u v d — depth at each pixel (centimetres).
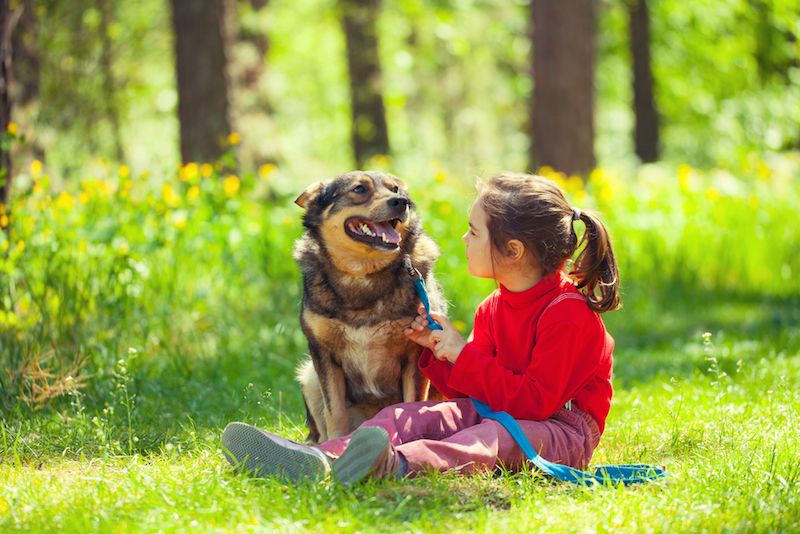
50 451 489
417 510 369
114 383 616
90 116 1447
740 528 347
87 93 1452
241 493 385
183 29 1305
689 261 1210
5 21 737
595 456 479
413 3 2236
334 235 495
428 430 429
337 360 512
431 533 347
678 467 435
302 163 1719
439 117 3098
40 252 771
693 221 1236
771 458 423
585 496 391
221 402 623
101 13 1478
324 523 350
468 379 438
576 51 1459
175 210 903
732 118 2398
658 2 2309
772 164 1541
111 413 537
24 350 615
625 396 640
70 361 642
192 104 1302
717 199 1253
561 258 435
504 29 2573
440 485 389
